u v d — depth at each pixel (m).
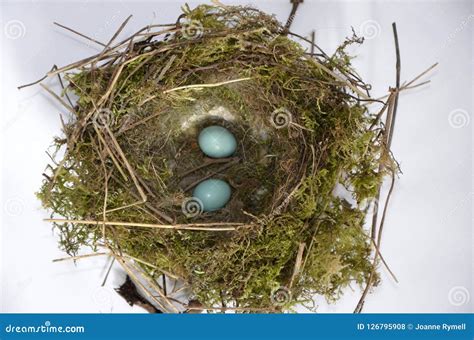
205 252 0.60
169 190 0.62
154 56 0.59
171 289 0.62
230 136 0.62
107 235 0.60
